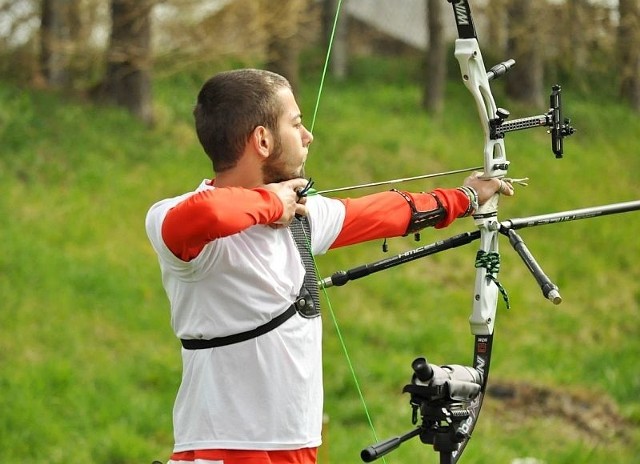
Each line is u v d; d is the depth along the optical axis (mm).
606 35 42719
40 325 26312
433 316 32938
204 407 7719
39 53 39188
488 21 50844
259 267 7652
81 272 28938
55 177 34094
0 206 31516
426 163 43219
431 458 21688
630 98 53156
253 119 7812
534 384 27625
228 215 7238
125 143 37219
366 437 23375
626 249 41031
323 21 55125
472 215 8992
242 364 7652
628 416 26281
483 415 25906
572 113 51094
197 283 7680
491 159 8961
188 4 37062
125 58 37469
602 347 32812
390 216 8648
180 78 43625
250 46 37875
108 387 24422
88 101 39094
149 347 26812
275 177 8008
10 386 23297
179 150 38219
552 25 45719
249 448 7598
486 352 8789
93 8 37875
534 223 8961
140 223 33219
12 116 35906
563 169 45625
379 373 27391
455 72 55562
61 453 21500
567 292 37000
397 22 60781
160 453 22266
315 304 7953
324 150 41750
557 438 24906
